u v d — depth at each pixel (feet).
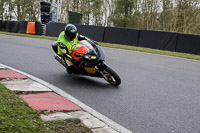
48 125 11.03
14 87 16.92
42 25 76.89
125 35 59.88
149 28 129.18
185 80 23.75
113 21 136.05
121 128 12.20
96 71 19.79
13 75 20.54
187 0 99.35
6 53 33.50
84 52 19.03
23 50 37.58
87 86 19.85
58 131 10.59
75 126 11.41
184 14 96.94
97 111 14.38
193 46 49.73
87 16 156.15
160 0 123.03
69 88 18.95
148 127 12.66
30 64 27.09
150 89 19.89
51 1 136.77
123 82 21.75
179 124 13.25
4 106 12.31
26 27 81.05
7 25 88.02
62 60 21.97
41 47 43.01
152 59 37.45
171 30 102.32
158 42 54.65
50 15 85.20
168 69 29.43
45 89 17.38
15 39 55.72
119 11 135.54
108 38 62.75
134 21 135.03
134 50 48.60
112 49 48.34
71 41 20.49
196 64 35.09
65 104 14.74
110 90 18.99
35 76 21.91
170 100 17.26
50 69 25.30
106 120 13.02
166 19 119.44
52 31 74.90
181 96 18.34
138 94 18.34
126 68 28.37
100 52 19.06
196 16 97.60
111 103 16.01
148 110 15.10
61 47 20.21
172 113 14.79
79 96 17.12
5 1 158.92
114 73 19.53
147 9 128.47
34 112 12.34
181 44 51.37
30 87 17.37
